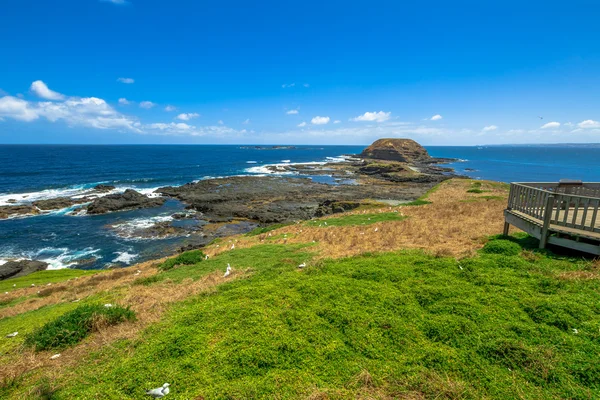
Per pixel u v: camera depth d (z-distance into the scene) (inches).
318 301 310.3
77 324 310.7
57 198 1830.7
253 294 335.6
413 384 199.3
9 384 233.0
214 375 215.2
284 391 198.1
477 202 1035.3
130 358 243.3
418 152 5359.3
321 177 3097.9
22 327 368.5
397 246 518.3
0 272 910.4
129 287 511.8
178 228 1382.9
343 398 191.5
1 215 1503.4
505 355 215.2
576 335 232.2
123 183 2493.8
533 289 304.5
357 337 249.6
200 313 299.3
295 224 1043.9
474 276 341.7
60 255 1088.8
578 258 363.3
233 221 1524.4
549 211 386.9
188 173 3270.2
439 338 243.0
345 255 486.6
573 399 181.2
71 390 213.8
